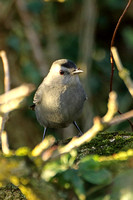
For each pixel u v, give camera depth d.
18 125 14.82
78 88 8.91
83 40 15.11
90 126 14.30
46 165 4.91
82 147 6.51
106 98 15.46
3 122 5.97
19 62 15.38
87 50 14.98
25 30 15.16
